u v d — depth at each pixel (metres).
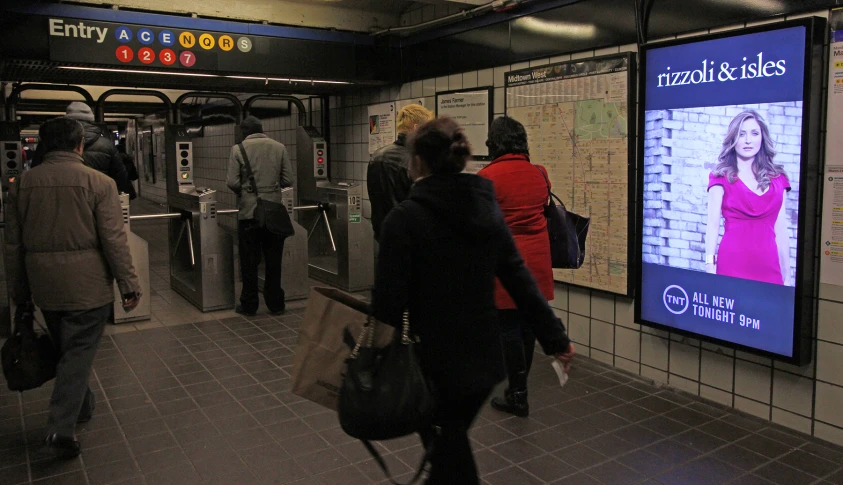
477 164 5.85
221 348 5.21
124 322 5.97
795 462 3.28
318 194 7.77
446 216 2.06
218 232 6.40
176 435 3.62
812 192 3.40
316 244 8.09
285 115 9.32
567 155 4.88
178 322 6.01
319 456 3.37
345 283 7.22
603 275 4.69
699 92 3.84
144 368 4.73
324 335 2.19
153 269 8.72
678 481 3.10
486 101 5.70
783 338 3.54
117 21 5.70
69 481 3.11
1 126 6.36
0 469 3.23
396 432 1.99
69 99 10.12
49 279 3.24
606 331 4.76
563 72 4.83
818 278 3.46
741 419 3.80
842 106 3.28
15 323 3.36
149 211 15.62
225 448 3.46
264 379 4.50
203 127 11.88
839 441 3.43
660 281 4.20
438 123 2.16
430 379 2.10
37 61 5.54
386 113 7.30
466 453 2.20
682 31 4.00
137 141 19.86
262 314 6.32
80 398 3.33
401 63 6.93
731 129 3.69
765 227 3.57
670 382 4.30
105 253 3.34
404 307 2.05
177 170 7.09
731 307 3.79
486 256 2.14
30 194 3.24
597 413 3.90
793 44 3.36
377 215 3.30
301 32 6.47
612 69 4.45
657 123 4.11
